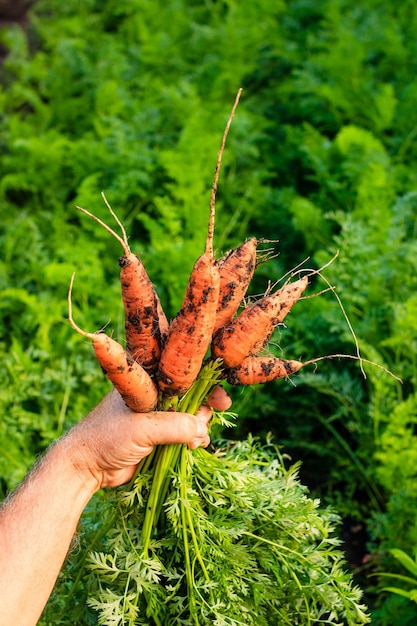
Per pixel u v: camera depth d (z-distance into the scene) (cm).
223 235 183
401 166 191
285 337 159
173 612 92
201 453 97
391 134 220
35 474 88
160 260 164
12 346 151
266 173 195
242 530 94
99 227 182
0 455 136
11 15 336
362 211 173
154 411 90
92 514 100
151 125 219
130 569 91
